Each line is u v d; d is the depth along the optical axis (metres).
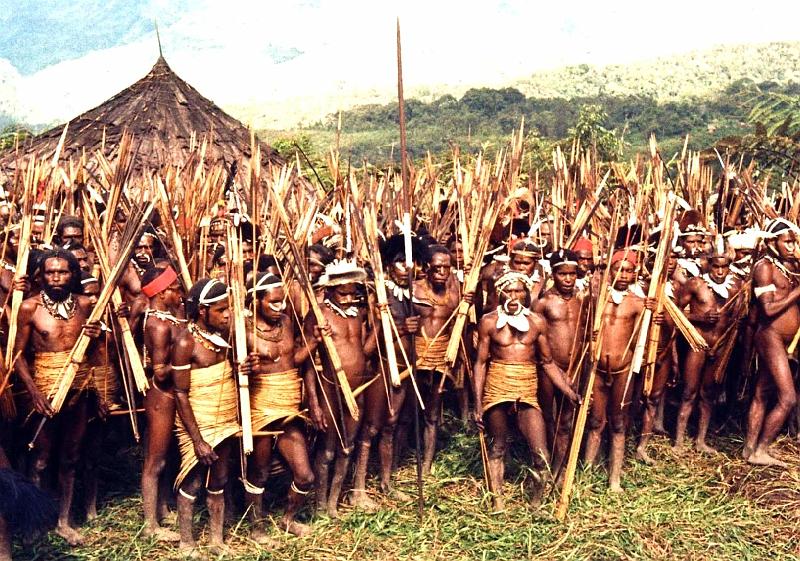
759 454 7.74
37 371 6.19
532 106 117.44
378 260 6.46
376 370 7.00
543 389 7.00
